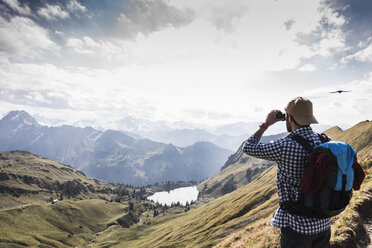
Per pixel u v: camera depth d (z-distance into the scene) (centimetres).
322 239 451
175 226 18650
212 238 7850
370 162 2041
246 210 10344
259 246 1291
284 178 429
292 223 416
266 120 477
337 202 370
